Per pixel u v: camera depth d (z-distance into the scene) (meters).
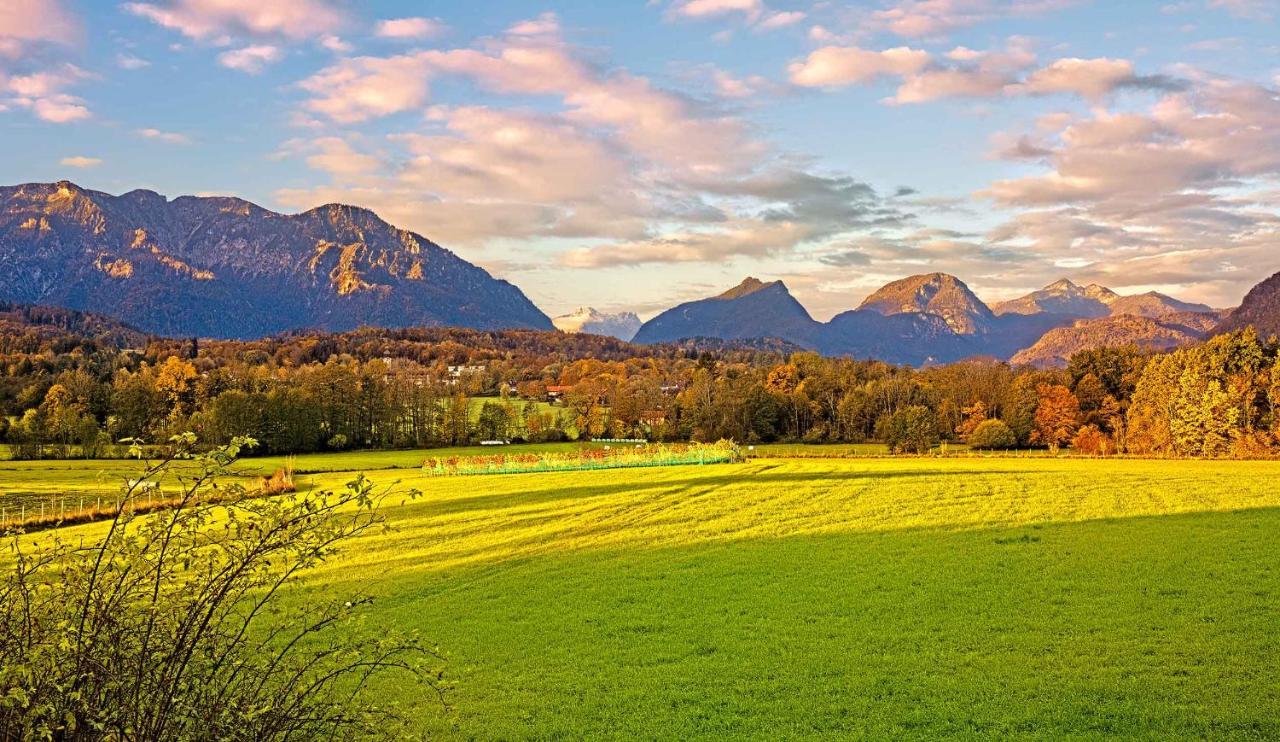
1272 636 22.16
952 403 139.88
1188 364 104.94
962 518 42.81
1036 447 122.69
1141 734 16.61
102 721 8.63
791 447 128.75
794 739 17.33
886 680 20.53
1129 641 22.38
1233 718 17.03
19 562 9.23
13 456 100.56
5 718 8.48
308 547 10.04
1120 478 57.81
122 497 9.44
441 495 61.50
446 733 18.20
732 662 22.44
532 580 32.81
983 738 16.91
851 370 176.62
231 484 9.82
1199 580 28.41
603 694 20.41
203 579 9.75
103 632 9.01
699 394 152.50
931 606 26.86
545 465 80.50
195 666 9.59
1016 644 22.72
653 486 61.16
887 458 89.44
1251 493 48.34
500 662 23.08
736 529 42.56
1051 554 33.56
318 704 10.80
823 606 27.44
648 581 31.97
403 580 33.44
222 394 119.62
